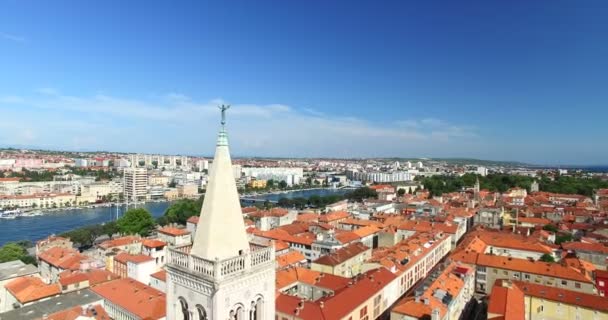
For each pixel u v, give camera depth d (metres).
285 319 99.38
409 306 101.69
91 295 115.31
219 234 38.97
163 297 111.25
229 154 40.88
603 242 179.50
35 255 197.00
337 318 97.12
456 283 122.81
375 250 186.75
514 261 146.62
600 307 105.38
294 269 139.12
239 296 39.56
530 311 115.56
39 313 102.81
